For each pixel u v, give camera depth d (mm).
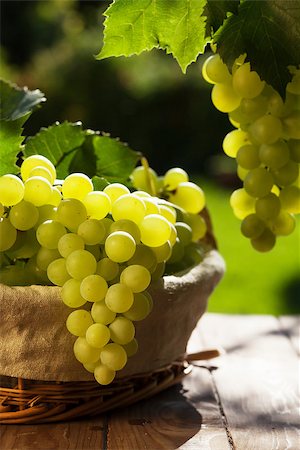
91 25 5801
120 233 940
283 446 973
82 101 5332
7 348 971
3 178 952
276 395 1090
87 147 1140
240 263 3506
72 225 959
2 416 988
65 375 980
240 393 1093
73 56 5371
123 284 930
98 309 931
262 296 3076
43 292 958
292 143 1045
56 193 979
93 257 942
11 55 5816
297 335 1286
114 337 937
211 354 1152
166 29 1000
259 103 1023
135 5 984
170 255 1006
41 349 970
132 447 960
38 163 1004
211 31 989
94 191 989
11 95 1130
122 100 5352
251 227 1052
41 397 988
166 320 1015
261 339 1269
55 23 5809
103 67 5352
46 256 965
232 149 1077
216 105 1052
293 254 3645
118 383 1012
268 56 984
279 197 1067
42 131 1123
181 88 5387
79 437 974
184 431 995
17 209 952
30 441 964
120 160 1147
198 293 1045
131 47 1005
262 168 1039
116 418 1018
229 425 1013
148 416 1024
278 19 980
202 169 5363
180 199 1147
